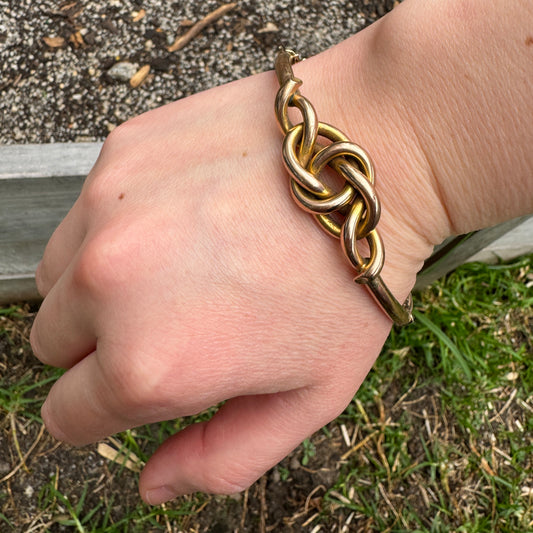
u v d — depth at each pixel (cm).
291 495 30
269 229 15
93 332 16
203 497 30
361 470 31
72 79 31
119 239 15
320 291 15
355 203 14
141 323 14
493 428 33
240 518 30
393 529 30
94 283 15
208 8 34
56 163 24
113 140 18
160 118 18
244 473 17
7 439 29
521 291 35
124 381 14
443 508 31
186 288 14
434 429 32
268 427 17
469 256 30
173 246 15
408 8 15
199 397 15
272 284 15
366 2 35
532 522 31
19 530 28
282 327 15
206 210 15
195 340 14
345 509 30
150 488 18
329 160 14
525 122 13
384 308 15
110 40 32
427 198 15
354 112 15
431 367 33
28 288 31
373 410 32
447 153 14
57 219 27
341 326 15
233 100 17
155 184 16
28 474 29
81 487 29
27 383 30
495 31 13
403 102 15
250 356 15
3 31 32
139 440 30
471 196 15
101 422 16
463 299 34
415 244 16
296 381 16
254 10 34
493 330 34
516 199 15
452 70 14
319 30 34
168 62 32
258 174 15
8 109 31
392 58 15
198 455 17
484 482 32
